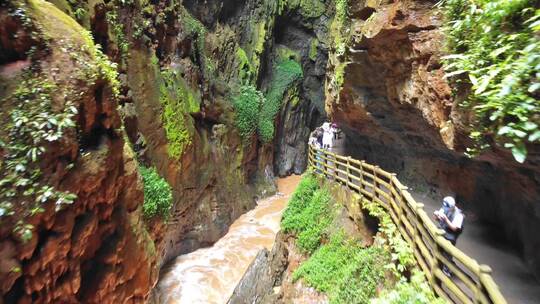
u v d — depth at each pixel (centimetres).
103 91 552
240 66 2000
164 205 985
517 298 477
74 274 498
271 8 2344
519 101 346
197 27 1631
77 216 504
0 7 437
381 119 952
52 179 443
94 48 599
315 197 1198
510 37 368
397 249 604
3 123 410
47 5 539
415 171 994
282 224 1235
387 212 763
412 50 646
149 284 709
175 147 1246
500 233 683
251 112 1912
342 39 1094
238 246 1389
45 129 439
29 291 425
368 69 848
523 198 566
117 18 1047
